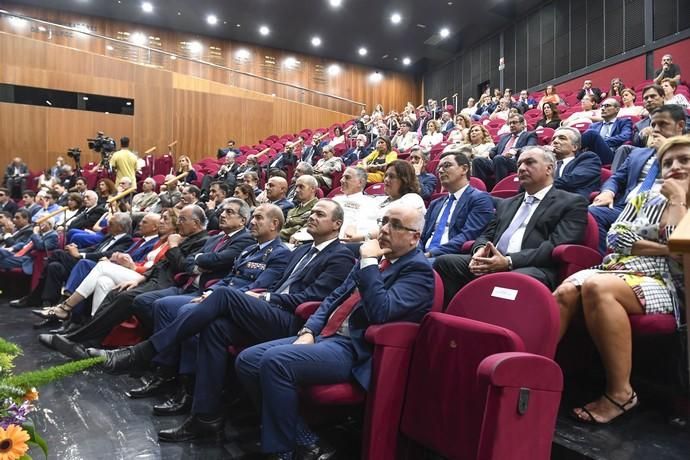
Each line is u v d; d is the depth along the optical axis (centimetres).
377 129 757
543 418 114
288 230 313
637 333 146
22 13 1021
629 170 229
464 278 197
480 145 429
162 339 212
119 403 206
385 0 993
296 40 1205
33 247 444
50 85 869
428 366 138
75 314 309
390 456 141
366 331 144
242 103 1038
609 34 862
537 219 194
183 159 633
